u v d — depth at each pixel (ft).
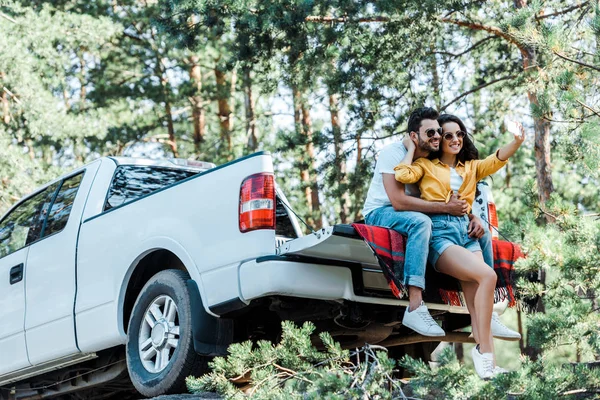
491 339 15.80
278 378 15.01
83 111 76.59
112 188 21.49
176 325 18.16
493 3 39.45
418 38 39.58
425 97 41.29
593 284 16.90
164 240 18.38
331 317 17.84
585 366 14.33
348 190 42.91
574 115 21.47
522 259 16.93
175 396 16.97
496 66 48.96
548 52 24.68
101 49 77.82
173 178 22.74
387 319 18.37
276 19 39.01
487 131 54.65
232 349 14.98
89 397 24.14
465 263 16.06
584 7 38.83
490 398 13.35
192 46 41.63
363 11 39.52
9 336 22.58
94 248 20.38
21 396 24.16
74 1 76.18
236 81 77.25
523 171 59.00
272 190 16.99
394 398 14.20
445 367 13.46
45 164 72.28
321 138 42.98
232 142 73.87
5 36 64.23
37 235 22.67
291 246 16.39
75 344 20.51
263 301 17.07
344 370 14.73
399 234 16.38
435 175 16.88
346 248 16.66
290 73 41.29
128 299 19.89
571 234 17.34
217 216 17.42
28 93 65.21
